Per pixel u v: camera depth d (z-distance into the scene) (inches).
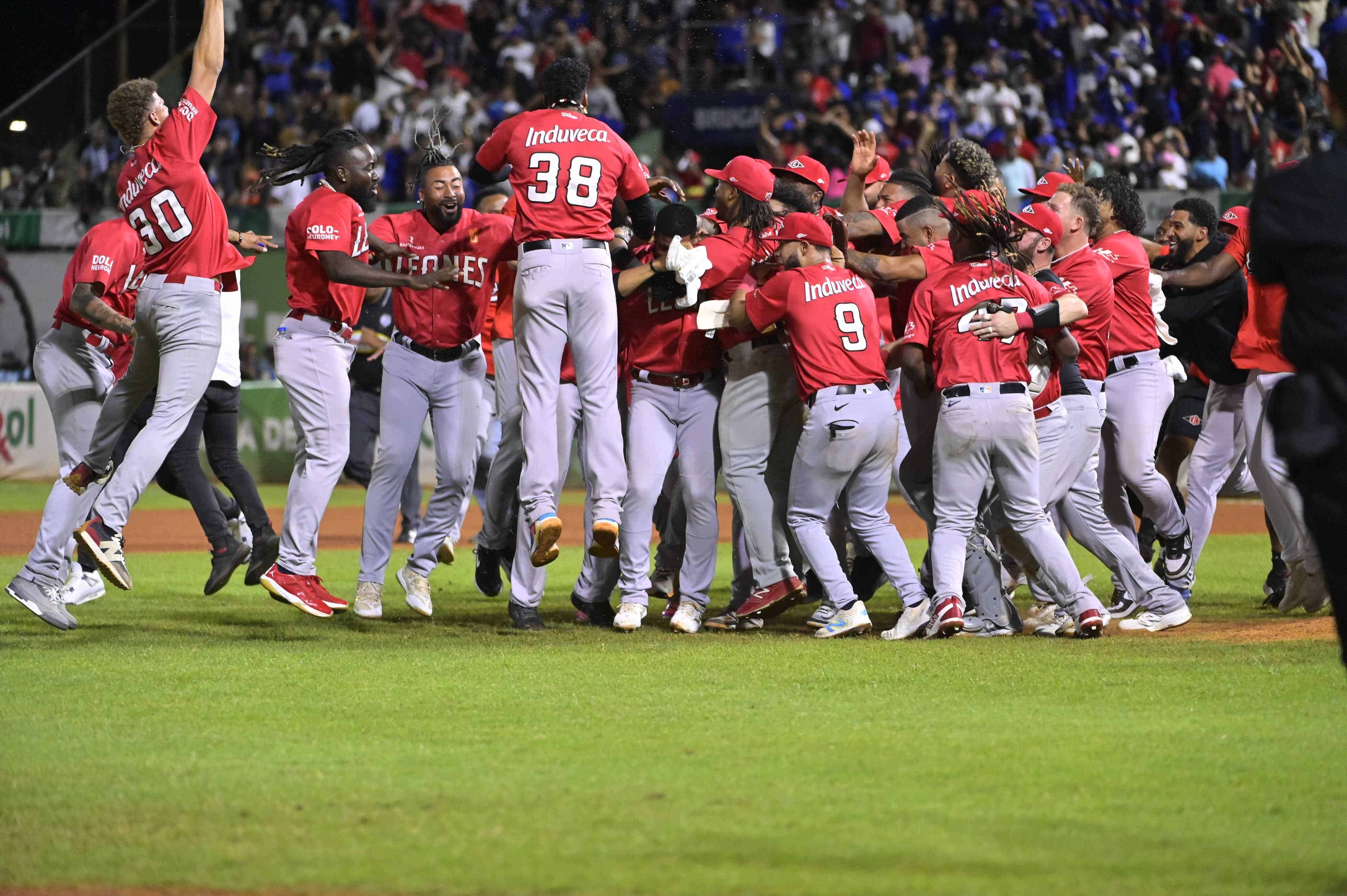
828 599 1050.7
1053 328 983.6
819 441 1009.5
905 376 1073.5
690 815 554.9
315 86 3395.7
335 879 487.8
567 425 1080.2
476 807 568.7
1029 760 637.3
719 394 1085.8
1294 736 682.2
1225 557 1679.4
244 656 943.7
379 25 3469.5
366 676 861.2
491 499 1175.6
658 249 1053.2
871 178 1250.6
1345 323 500.4
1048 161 3006.9
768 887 474.0
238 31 3489.2
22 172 3211.1
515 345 1042.1
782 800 574.9
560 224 1011.3
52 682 844.6
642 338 1074.1
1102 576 1476.4
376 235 1112.2
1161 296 1149.7
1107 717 732.0
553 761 642.8
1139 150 3034.0
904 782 602.5
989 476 1021.8
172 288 1022.4
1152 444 1142.3
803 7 3410.4
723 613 1171.3
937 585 1013.8
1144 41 3240.7
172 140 1016.9
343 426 1095.0
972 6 3292.3
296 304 1085.1
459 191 1103.6
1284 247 511.2
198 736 697.0
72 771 628.7
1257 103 3029.0
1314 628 1065.5
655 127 3262.8
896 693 801.6
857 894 466.9
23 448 2837.1
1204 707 756.6
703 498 1079.6
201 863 506.0
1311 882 476.4
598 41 3326.8
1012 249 1001.5
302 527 1080.2
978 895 465.1
